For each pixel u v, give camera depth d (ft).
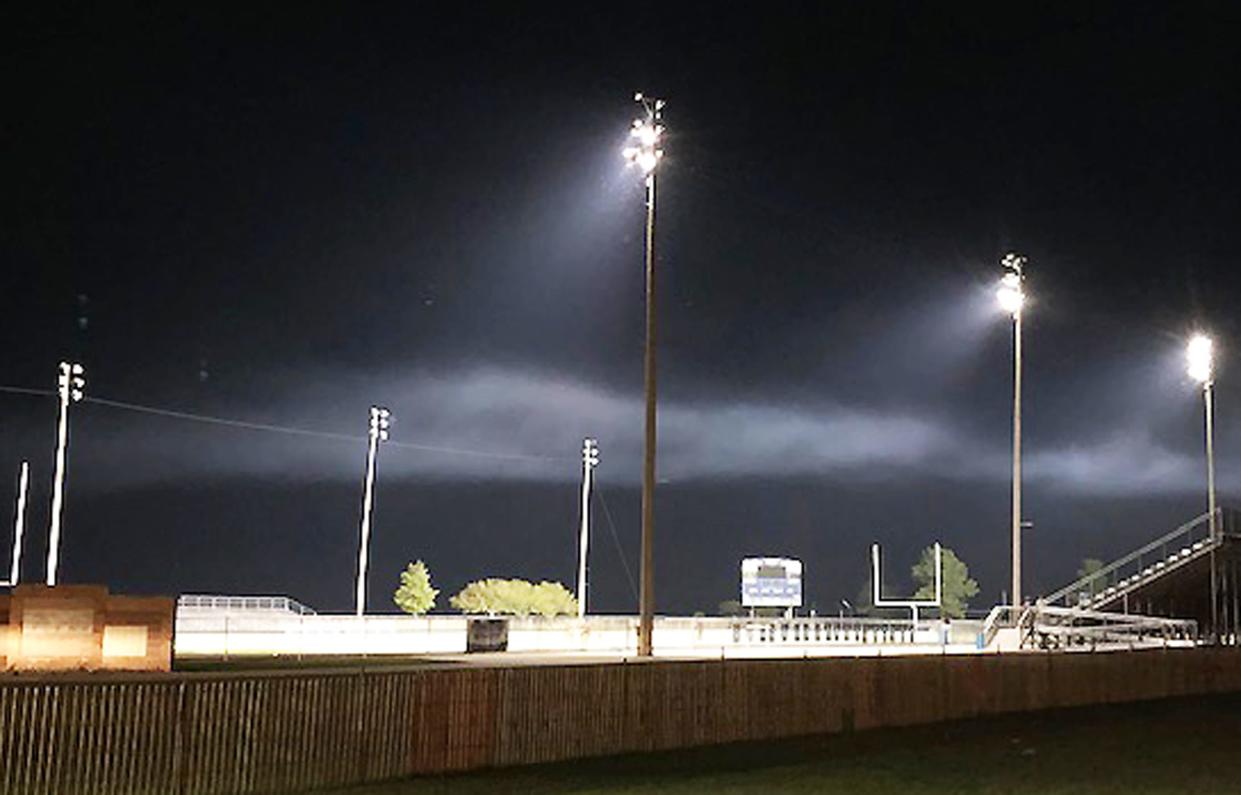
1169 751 87.30
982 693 110.93
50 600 114.01
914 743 88.89
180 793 54.54
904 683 101.09
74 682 51.75
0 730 49.62
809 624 238.07
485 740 68.44
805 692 90.79
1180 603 221.87
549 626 191.31
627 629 203.51
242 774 57.00
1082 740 93.35
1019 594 192.03
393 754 63.62
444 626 190.19
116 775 52.54
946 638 228.63
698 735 81.61
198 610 180.14
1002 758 81.51
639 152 123.34
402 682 64.34
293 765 59.06
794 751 81.76
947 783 69.82
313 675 60.29
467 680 67.77
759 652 193.98
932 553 391.45
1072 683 125.49
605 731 75.41
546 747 71.77
